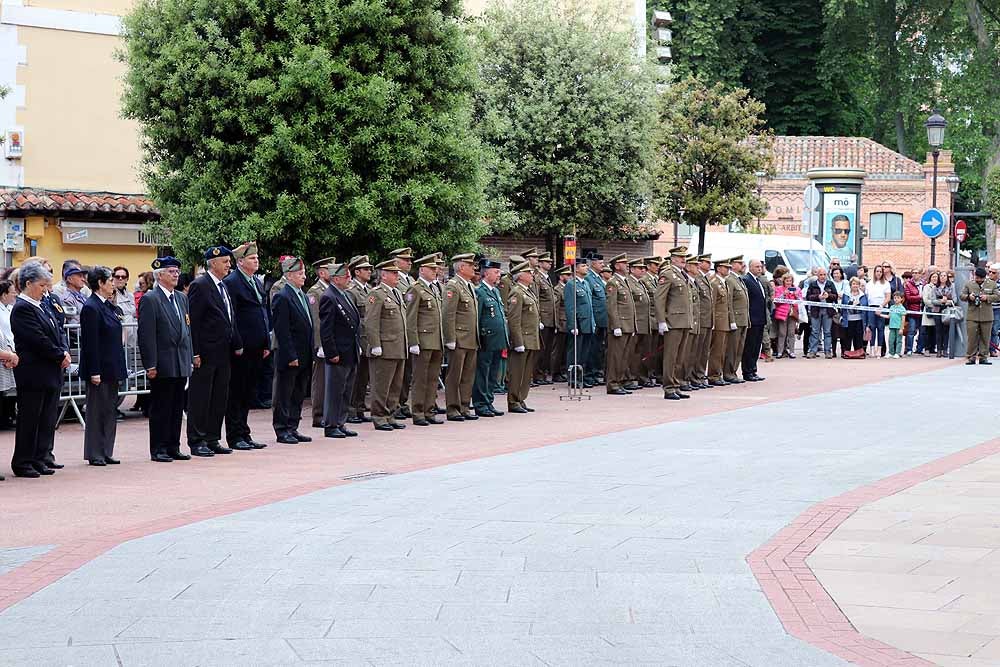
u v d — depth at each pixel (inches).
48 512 420.5
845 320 1148.5
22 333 501.4
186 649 259.0
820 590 299.3
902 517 381.7
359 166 810.8
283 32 804.6
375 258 822.5
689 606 286.8
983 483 440.1
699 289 878.4
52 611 291.7
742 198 1349.7
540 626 271.9
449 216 838.5
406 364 720.3
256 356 591.2
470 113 921.5
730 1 2066.9
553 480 462.9
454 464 513.0
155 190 827.4
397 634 266.7
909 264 1899.6
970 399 746.2
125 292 742.5
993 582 304.0
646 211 1170.0
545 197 1087.0
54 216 1016.2
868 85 2271.2
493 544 352.5
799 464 494.0
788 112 2203.5
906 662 244.4
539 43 1085.8
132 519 406.6
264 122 794.2
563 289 890.7
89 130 1059.9
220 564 333.4
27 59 1028.5
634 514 393.7
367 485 459.8
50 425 514.9
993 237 2202.3
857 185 1398.9
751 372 926.4
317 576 318.3
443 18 842.8
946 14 2102.6
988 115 2081.7
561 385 917.8
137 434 662.5
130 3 1074.7
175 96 791.7
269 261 799.7
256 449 585.0
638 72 1117.1
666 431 612.4
